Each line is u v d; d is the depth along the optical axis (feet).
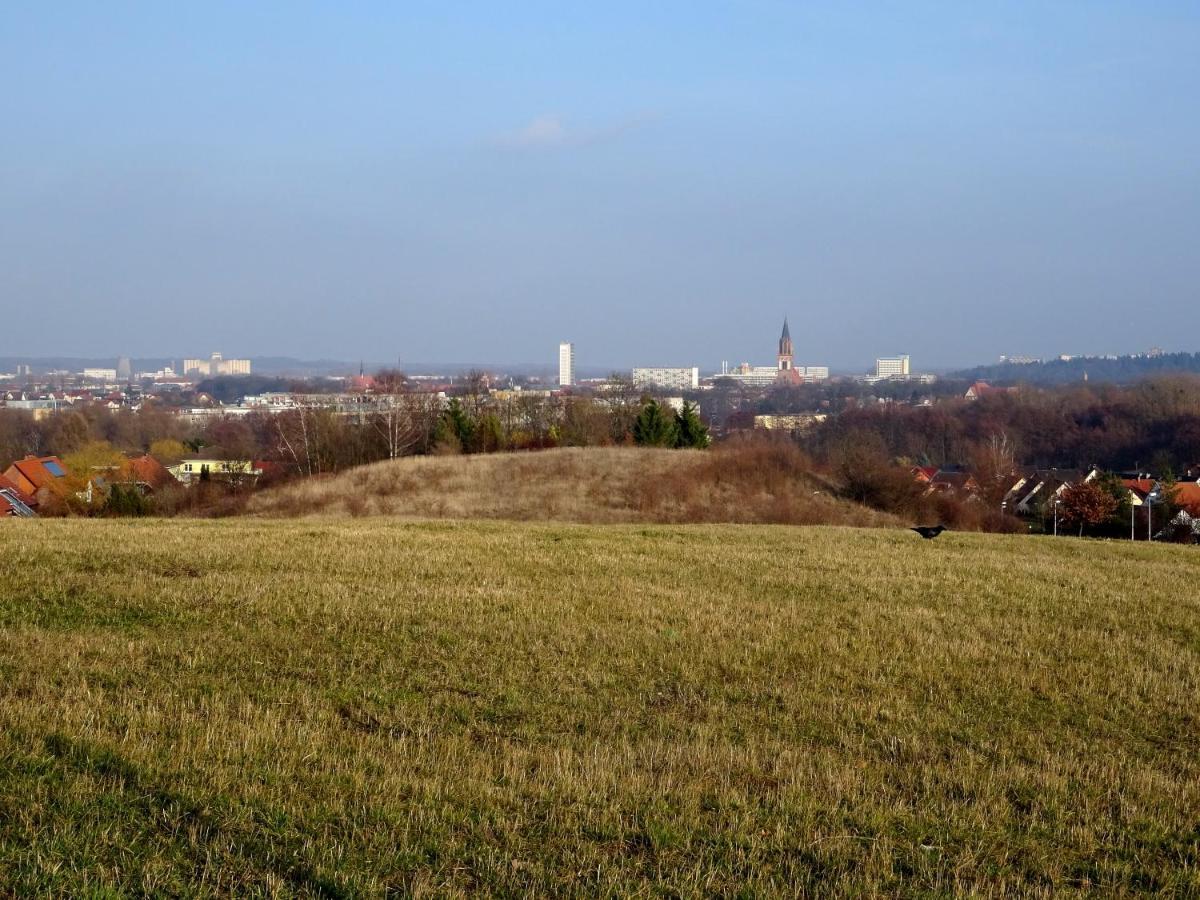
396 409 224.53
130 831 24.22
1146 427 303.89
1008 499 217.77
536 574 68.18
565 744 35.58
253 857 23.44
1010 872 26.35
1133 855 28.17
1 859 22.12
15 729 30.35
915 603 63.87
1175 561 90.94
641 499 152.66
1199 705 45.09
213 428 356.38
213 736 31.55
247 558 68.13
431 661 46.16
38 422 337.52
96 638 45.44
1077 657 52.54
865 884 24.48
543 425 266.16
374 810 26.50
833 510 156.04
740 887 23.71
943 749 37.88
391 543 78.95
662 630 53.78
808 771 33.42
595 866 24.47
